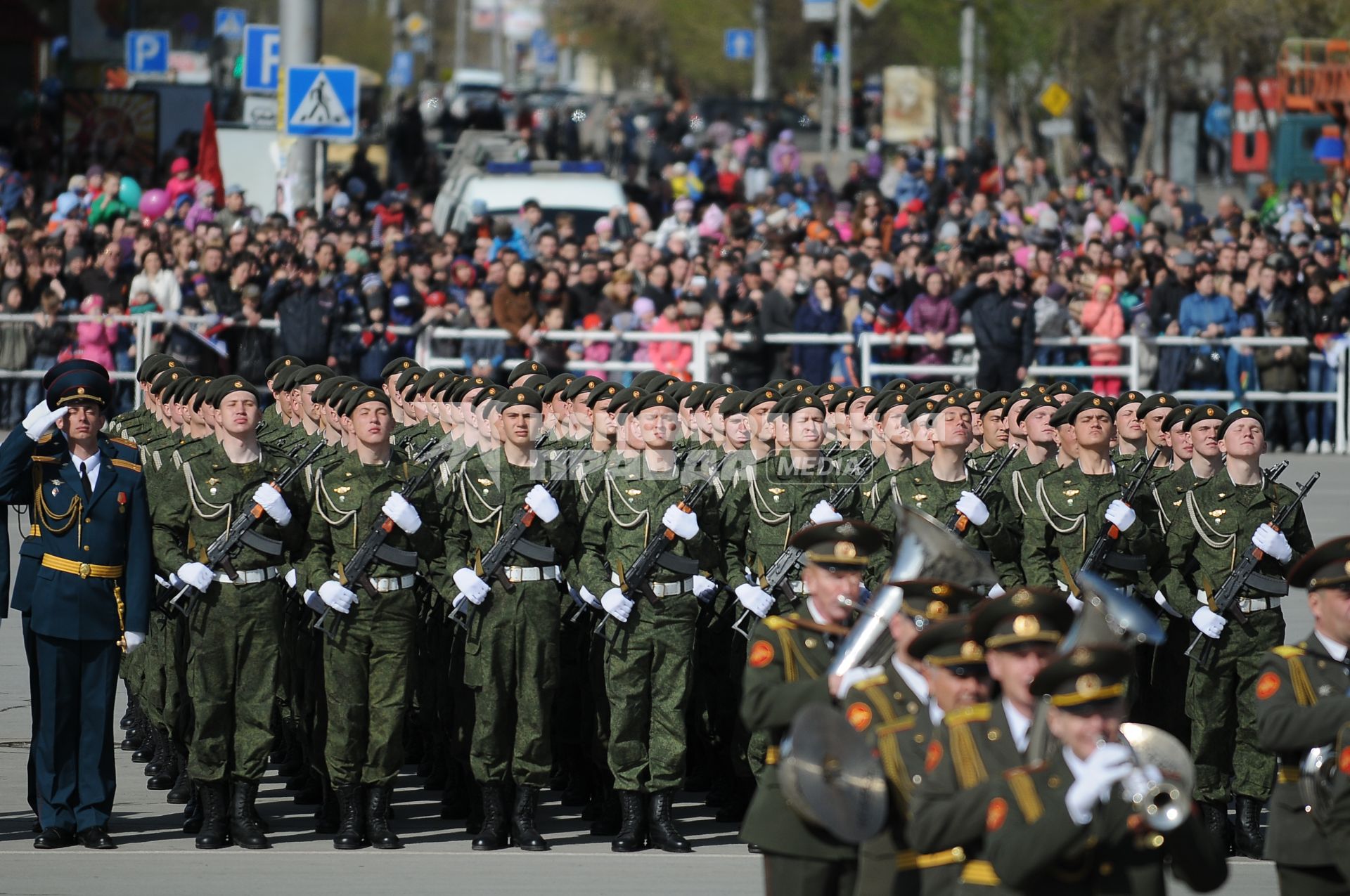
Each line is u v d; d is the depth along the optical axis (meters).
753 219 95.31
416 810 38.66
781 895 23.38
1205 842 20.23
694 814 38.22
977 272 74.69
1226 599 34.72
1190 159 143.50
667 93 196.00
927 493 36.62
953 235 86.44
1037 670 20.45
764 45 187.00
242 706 34.62
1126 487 36.44
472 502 35.50
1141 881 20.09
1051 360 76.88
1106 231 91.12
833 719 21.69
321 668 35.19
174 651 36.53
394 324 75.44
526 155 117.94
